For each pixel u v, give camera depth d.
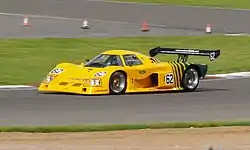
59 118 42.50
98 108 47.59
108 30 118.25
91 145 31.47
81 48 97.94
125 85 57.19
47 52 92.94
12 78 70.88
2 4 143.88
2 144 31.70
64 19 129.62
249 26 126.88
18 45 97.31
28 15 133.00
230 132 35.56
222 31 121.31
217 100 53.38
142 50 98.50
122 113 45.06
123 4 146.75
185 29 122.19
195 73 61.59
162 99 53.66
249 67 85.56
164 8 143.50
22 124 39.66
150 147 30.97
